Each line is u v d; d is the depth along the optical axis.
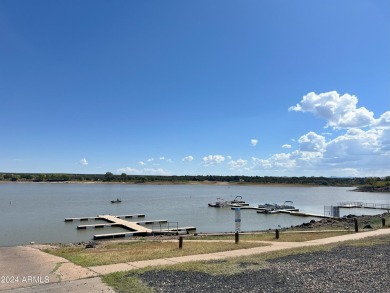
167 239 28.45
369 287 9.45
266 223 48.75
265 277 10.54
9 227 41.22
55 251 19.19
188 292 8.98
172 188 189.00
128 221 47.41
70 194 116.94
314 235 24.22
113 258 14.20
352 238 20.98
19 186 190.75
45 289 9.30
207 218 53.59
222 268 11.77
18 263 12.98
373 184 194.38
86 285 9.67
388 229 26.31
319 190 187.88
